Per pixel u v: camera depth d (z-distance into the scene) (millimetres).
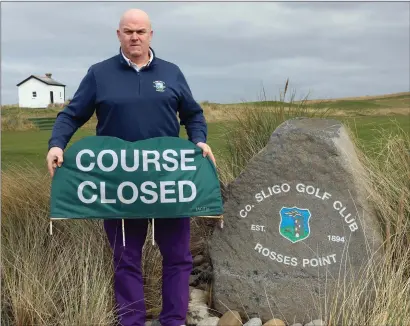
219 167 5484
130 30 3332
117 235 3549
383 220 3879
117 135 3475
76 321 3342
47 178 5023
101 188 3410
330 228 3643
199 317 3762
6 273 3756
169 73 3498
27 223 4328
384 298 3309
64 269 3740
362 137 5891
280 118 5805
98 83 3426
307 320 3658
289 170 3688
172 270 3582
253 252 3764
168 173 3428
